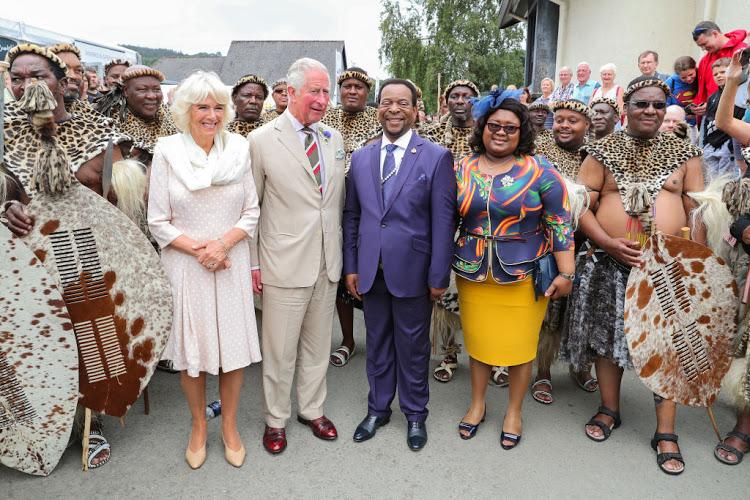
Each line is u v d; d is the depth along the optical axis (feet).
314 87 8.04
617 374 9.43
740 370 8.63
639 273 8.50
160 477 8.14
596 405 10.47
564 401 10.62
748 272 8.59
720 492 7.94
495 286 8.61
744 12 17.46
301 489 7.93
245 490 7.89
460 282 9.09
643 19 22.36
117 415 8.07
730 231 8.48
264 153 8.32
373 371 9.42
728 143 13.37
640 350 8.48
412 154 8.50
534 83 36.22
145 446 8.92
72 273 7.59
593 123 12.73
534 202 8.24
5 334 7.33
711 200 8.77
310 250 8.54
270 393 8.82
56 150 7.28
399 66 95.55
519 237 8.38
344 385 11.19
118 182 8.52
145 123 12.48
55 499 7.63
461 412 10.17
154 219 7.72
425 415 9.34
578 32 28.12
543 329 10.53
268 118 17.70
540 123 14.40
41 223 7.40
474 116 8.42
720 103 8.68
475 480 8.18
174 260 7.88
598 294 9.28
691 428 9.62
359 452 8.86
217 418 9.78
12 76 7.95
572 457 8.77
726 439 8.87
